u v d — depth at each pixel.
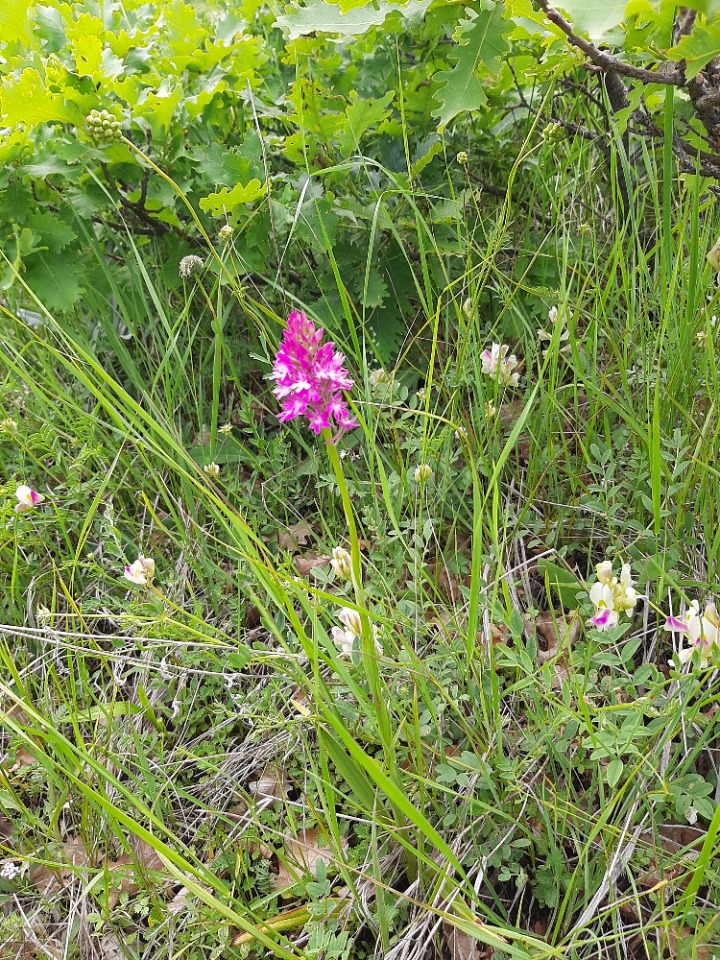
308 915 0.36
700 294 0.47
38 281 0.57
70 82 0.54
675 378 0.46
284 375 0.28
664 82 0.37
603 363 0.55
